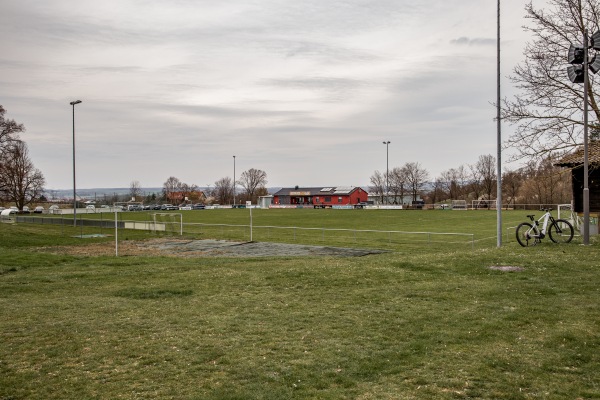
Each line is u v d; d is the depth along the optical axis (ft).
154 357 26.94
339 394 21.16
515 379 22.12
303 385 22.34
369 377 23.11
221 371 24.48
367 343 28.09
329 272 52.42
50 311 39.19
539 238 63.16
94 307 40.60
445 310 34.65
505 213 257.75
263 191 568.00
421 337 28.81
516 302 35.55
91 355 27.63
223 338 30.14
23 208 324.60
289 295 42.80
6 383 23.62
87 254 99.66
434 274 48.26
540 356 24.77
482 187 393.70
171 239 135.85
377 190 495.00
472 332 29.12
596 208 89.61
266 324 33.17
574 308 33.01
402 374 23.22
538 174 79.25
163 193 489.67
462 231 156.35
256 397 21.13
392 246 113.60
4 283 53.93
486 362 24.23
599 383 21.43
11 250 89.81
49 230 155.84
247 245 116.47
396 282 45.73
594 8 71.00
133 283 52.85
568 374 22.54
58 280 55.98
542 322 30.32
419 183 433.48
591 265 46.75
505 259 52.42
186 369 24.94
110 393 22.13
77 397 21.80
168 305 40.68
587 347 25.73
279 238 137.28
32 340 30.81
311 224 195.52
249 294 44.04
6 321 35.88
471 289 40.55
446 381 22.13
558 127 72.84
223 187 546.26
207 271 59.62
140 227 165.37
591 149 70.90
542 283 40.96
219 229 171.63
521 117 76.28
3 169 258.57
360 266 55.72
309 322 33.30
